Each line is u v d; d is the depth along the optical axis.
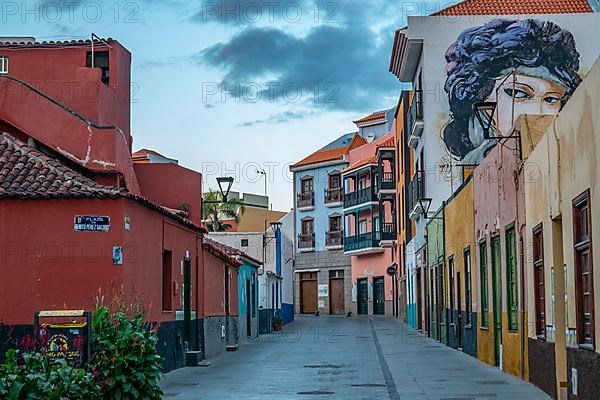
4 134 18.56
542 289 15.82
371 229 65.31
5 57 23.88
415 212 39.47
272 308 45.00
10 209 16.45
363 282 68.19
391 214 62.66
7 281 16.34
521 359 17.67
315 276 73.88
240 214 68.75
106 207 16.59
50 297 16.36
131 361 11.70
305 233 75.00
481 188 22.53
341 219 71.31
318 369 21.22
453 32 36.38
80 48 23.84
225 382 18.17
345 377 19.17
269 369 21.30
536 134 17.14
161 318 19.73
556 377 14.34
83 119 19.17
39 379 9.34
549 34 36.25
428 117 36.09
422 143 37.59
